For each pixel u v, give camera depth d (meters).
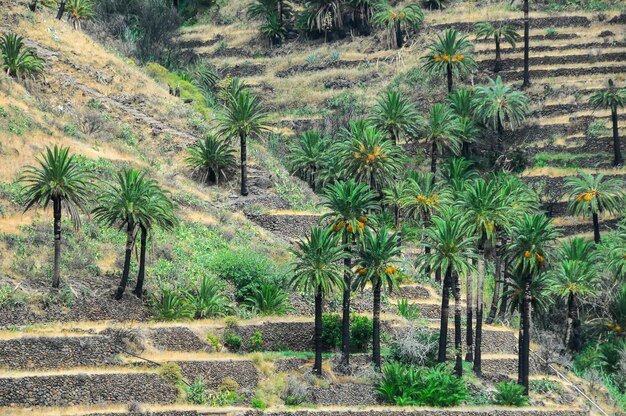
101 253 172.62
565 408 169.00
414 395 160.25
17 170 183.62
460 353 169.25
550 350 191.88
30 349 143.88
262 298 174.50
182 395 147.25
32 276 159.88
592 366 197.00
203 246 187.25
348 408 154.38
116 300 162.00
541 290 179.38
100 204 178.62
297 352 166.62
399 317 180.38
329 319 171.75
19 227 169.62
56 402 138.75
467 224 179.00
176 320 163.88
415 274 199.00
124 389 143.50
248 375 155.25
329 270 160.62
